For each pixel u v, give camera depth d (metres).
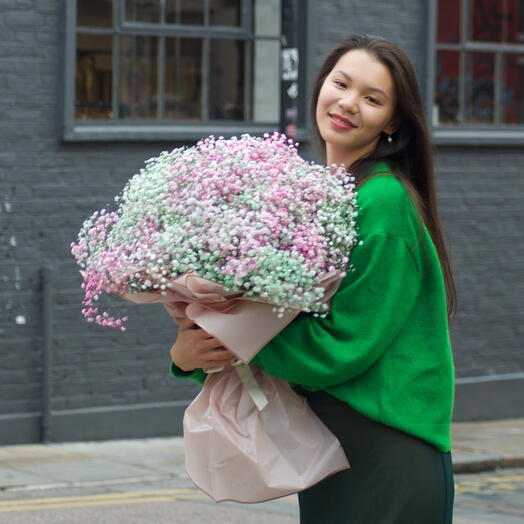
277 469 2.59
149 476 8.81
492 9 12.27
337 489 2.64
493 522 7.34
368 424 2.62
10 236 10.01
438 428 2.62
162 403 10.64
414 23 11.73
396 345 2.63
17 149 10.02
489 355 12.27
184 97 10.80
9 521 7.05
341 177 2.68
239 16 11.02
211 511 7.46
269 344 2.57
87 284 2.72
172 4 10.73
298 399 2.67
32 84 10.05
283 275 2.46
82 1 10.31
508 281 12.32
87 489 8.31
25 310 10.07
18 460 9.36
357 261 2.59
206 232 2.52
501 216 12.26
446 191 11.95
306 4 11.07
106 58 10.45
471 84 12.18
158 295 2.61
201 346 2.62
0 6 9.92
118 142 10.41
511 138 12.20
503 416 12.32
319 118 2.85
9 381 10.03
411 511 2.59
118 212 2.75
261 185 2.54
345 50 2.86
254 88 11.10
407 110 2.79
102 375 10.38
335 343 2.54
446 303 2.76
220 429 2.61
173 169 2.62
